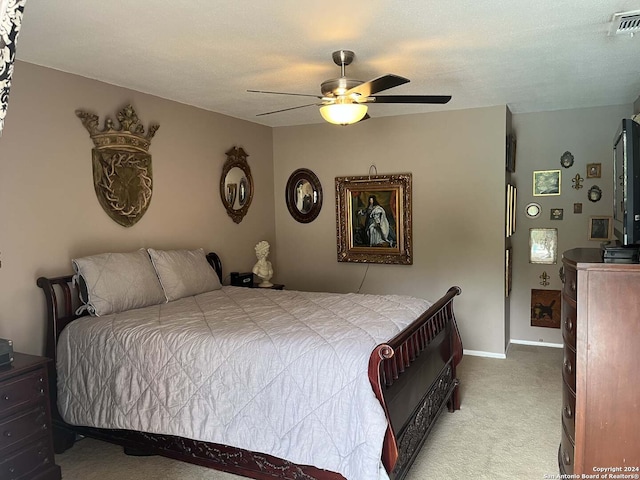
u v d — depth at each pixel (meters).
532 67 3.36
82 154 3.41
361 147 5.35
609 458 2.09
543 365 4.55
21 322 3.01
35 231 3.10
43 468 2.46
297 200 5.74
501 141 4.68
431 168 5.02
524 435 3.14
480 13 2.39
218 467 2.54
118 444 2.85
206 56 3.01
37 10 2.28
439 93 4.13
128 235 3.79
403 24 2.52
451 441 3.07
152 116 4.02
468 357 4.87
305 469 2.30
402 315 2.99
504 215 4.71
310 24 2.50
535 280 5.24
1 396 2.27
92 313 3.11
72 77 3.34
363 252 5.39
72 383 2.94
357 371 2.20
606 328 2.06
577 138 4.95
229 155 4.96
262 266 5.08
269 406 2.37
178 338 2.67
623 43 2.86
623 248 2.21
